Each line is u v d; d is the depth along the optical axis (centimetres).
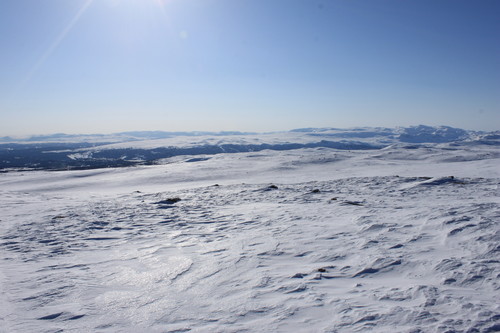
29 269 650
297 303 430
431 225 829
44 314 434
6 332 381
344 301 429
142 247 823
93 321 410
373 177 2508
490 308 383
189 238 900
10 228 1127
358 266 584
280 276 547
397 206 1216
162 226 1091
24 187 4050
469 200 1313
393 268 562
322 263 618
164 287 530
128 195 2180
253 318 396
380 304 413
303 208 1284
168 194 2033
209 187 2362
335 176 3575
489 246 619
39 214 1450
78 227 1094
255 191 1938
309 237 815
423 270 541
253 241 812
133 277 588
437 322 354
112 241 902
